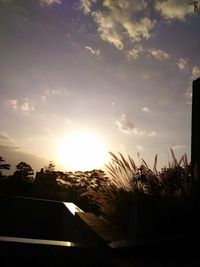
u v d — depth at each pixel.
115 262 1.48
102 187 2.92
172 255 1.62
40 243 1.70
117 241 1.70
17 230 3.79
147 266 1.42
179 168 2.29
